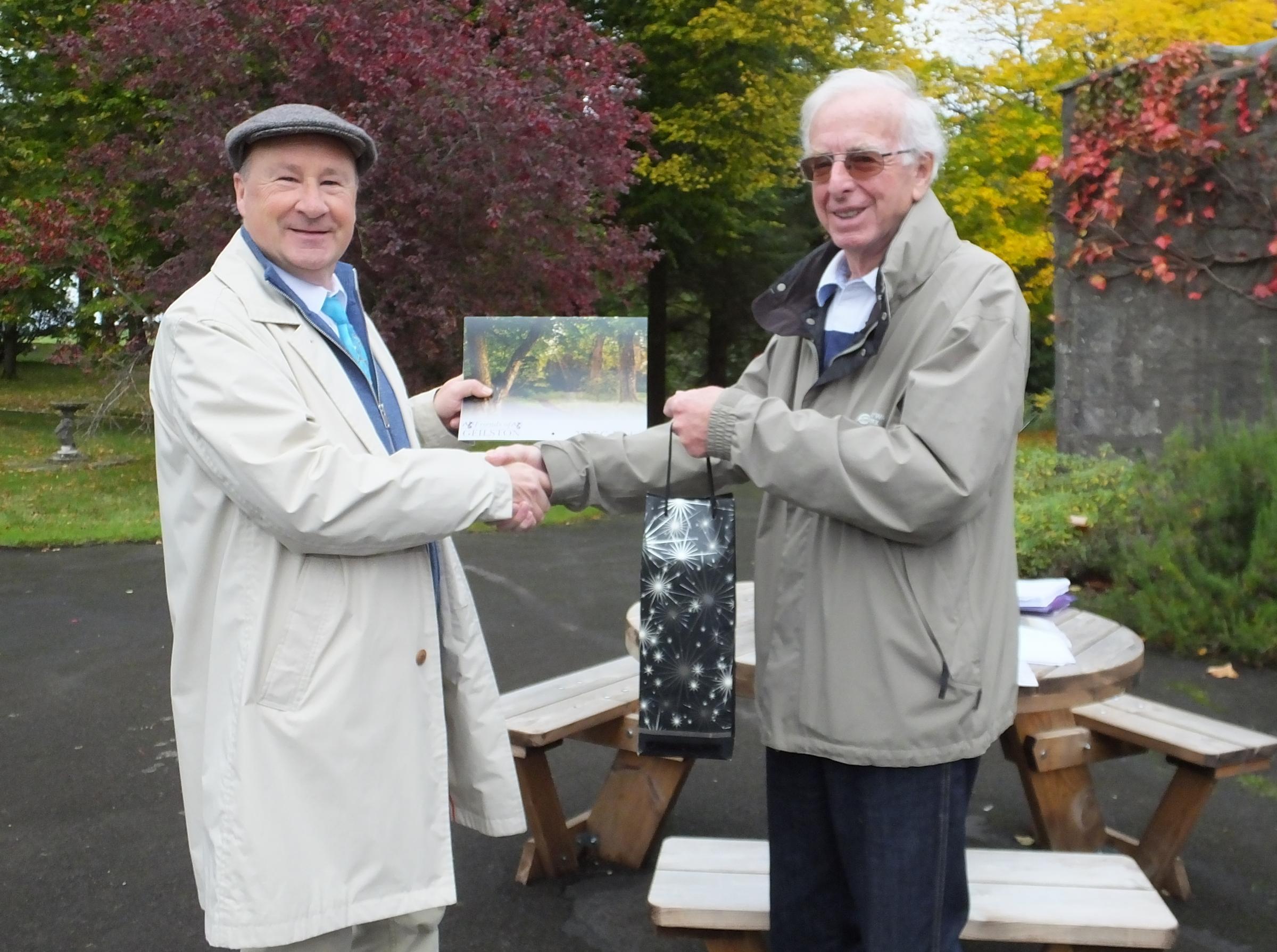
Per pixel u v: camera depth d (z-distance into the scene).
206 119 9.73
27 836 3.67
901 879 2.03
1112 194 7.75
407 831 2.07
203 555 2.06
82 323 13.70
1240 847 3.61
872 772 2.05
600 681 3.72
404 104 8.98
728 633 2.12
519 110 9.02
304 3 8.95
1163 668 5.35
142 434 14.80
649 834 3.51
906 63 13.42
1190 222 7.32
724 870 2.62
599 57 10.13
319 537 1.94
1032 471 7.51
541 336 2.68
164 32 9.37
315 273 2.21
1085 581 6.73
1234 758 3.08
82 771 4.23
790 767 2.25
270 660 1.98
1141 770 4.30
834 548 2.06
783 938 2.32
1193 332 7.40
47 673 5.41
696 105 15.66
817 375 2.23
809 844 2.26
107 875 3.40
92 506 9.93
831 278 2.24
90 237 12.58
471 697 2.31
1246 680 5.16
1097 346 8.07
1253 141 6.94
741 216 17.28
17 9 15.42
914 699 1.99
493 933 3.13
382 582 2.07
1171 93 7.29
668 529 2.15
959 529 2.04
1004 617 2.12
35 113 15.89
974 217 12.77
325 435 2.02
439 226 9.56
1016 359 2.00
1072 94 8.11
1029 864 2.62
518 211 9.52
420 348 9.61
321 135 2.14
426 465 2.04
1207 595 5.52
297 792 1.95
